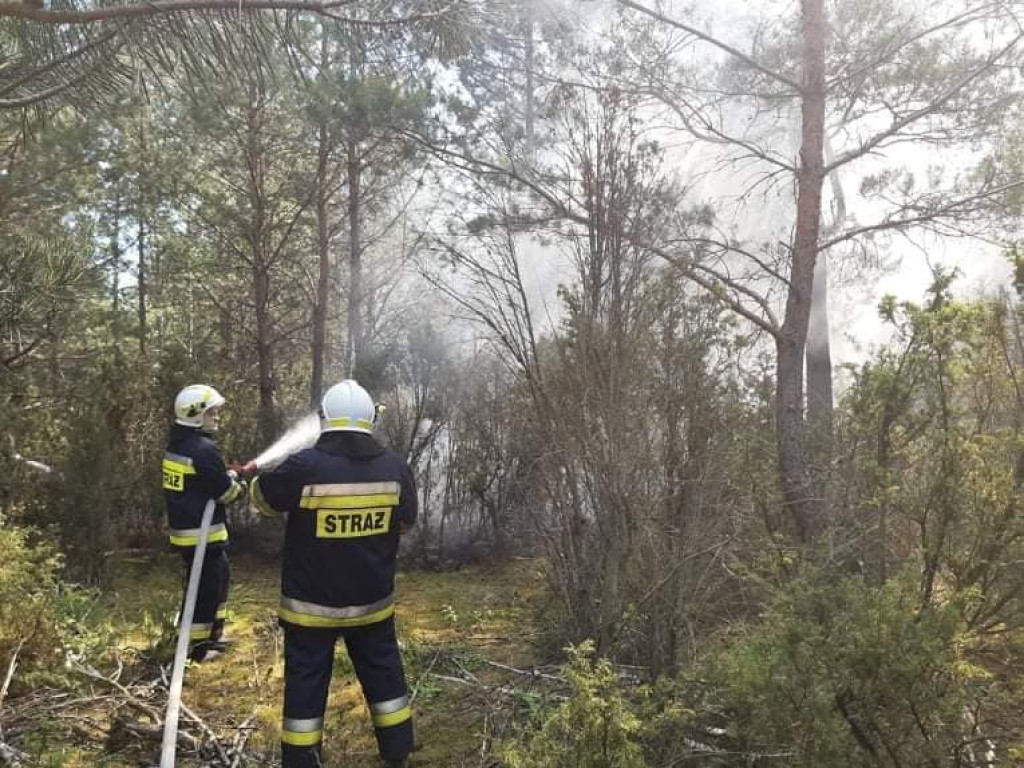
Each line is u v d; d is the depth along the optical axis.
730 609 3.64
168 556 6.84
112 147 9.13
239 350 11.92
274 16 2.75
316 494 2.98
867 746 2.22
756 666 2.37
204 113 7.83
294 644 3.03
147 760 3.22
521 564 6.53
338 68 6.82
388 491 3.13
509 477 6.62
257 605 5.74
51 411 7.22
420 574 6.83
